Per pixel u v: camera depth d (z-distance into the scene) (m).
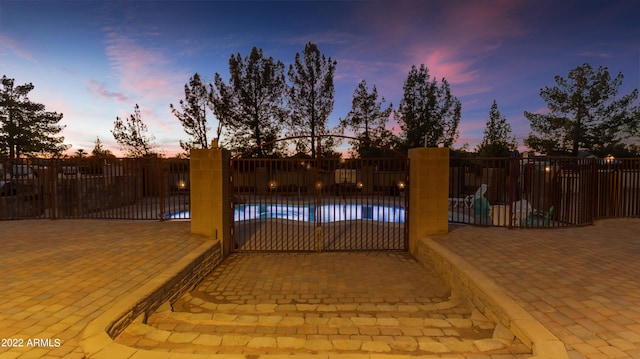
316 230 7.49
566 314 3.27
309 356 2.59
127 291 3.82
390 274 5.92
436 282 5.49
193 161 6.74
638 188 8.59
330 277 5.76
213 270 6.13
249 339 3.05
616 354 2.60
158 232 7.13
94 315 3.19
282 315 4.00
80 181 9.61
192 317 3.79
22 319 3.06
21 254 5.30
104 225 7.97
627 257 5.18
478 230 7.40
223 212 6.79
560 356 2.56
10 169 9.27
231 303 4.66
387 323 3.65
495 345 2.93
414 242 7.04
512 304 3.46
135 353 2.56
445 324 3.62
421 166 6.85
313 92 22.78
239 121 22.77
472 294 4.26
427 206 6.84
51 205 9.09
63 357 2.49
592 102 22.66
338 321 3.70
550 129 24.03
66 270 4.51
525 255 5.36
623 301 3.54
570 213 8.38
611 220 8.23
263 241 8.66
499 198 8.63
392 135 24.20
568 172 7.91
